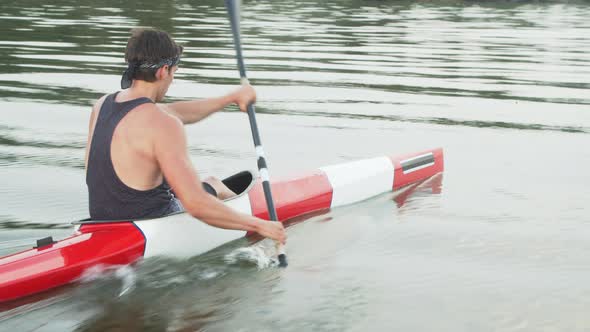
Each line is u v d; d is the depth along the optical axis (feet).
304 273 9.89
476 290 9.37
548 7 74.64
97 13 47.57
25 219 11.69
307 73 28.30
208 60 30.48
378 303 8.91
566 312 8.75
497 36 44.78
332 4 67.87
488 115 21.74
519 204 13.28
